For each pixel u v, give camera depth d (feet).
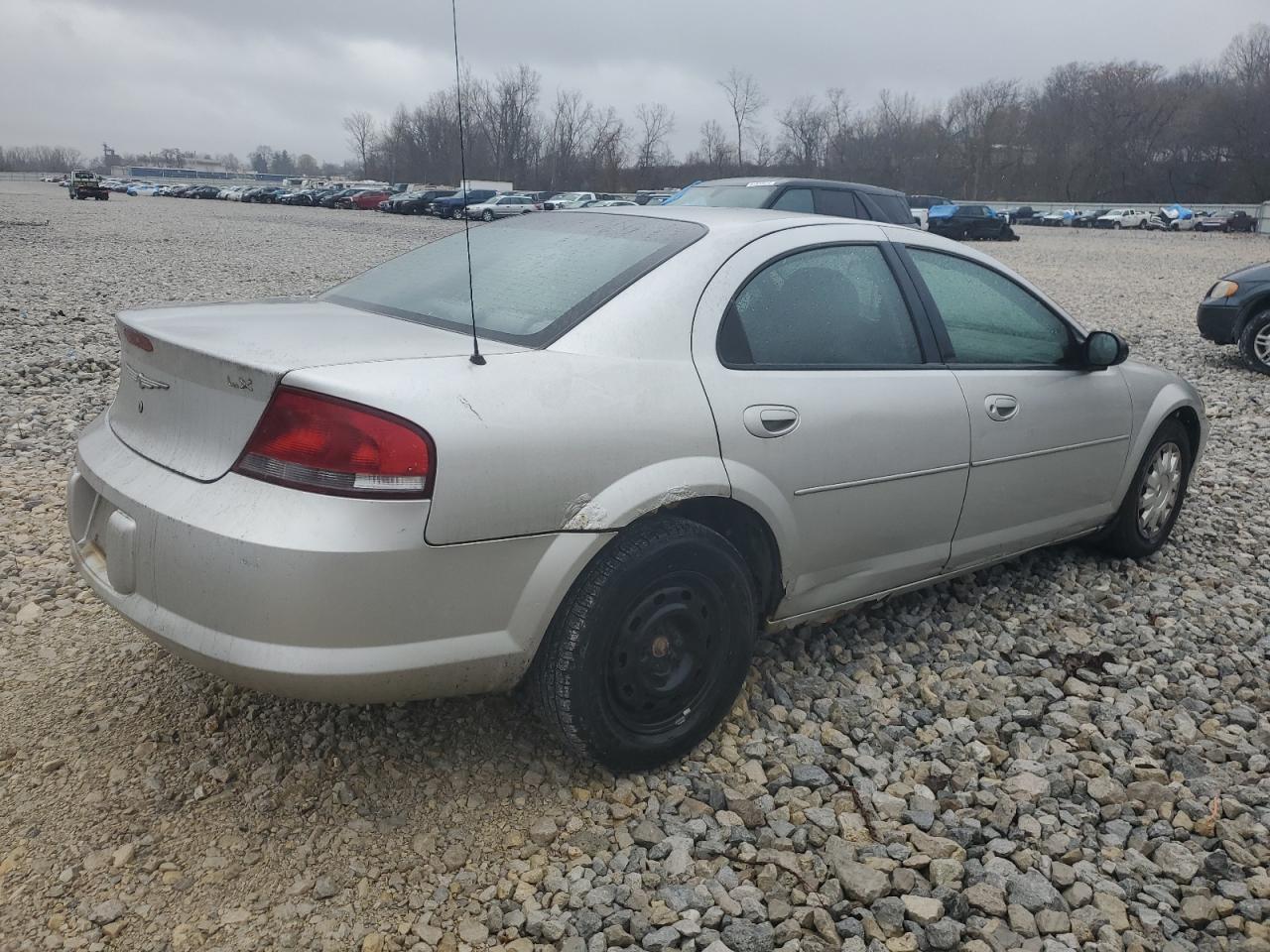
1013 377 12.24
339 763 9.28
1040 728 10.53
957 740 10.24
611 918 7.63
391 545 7.49
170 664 10.78
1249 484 19.48
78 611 12.04
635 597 8.70
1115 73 301.63
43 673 10.61
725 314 9.67
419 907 7.73
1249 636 12.80
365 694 7.81
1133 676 11.64
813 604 10.59
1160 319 45.34
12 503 15.72
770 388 9.68
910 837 8.70
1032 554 15.15
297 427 7.54
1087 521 13.80
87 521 9.37
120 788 8.84
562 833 8.58
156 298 42.29
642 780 9.29
